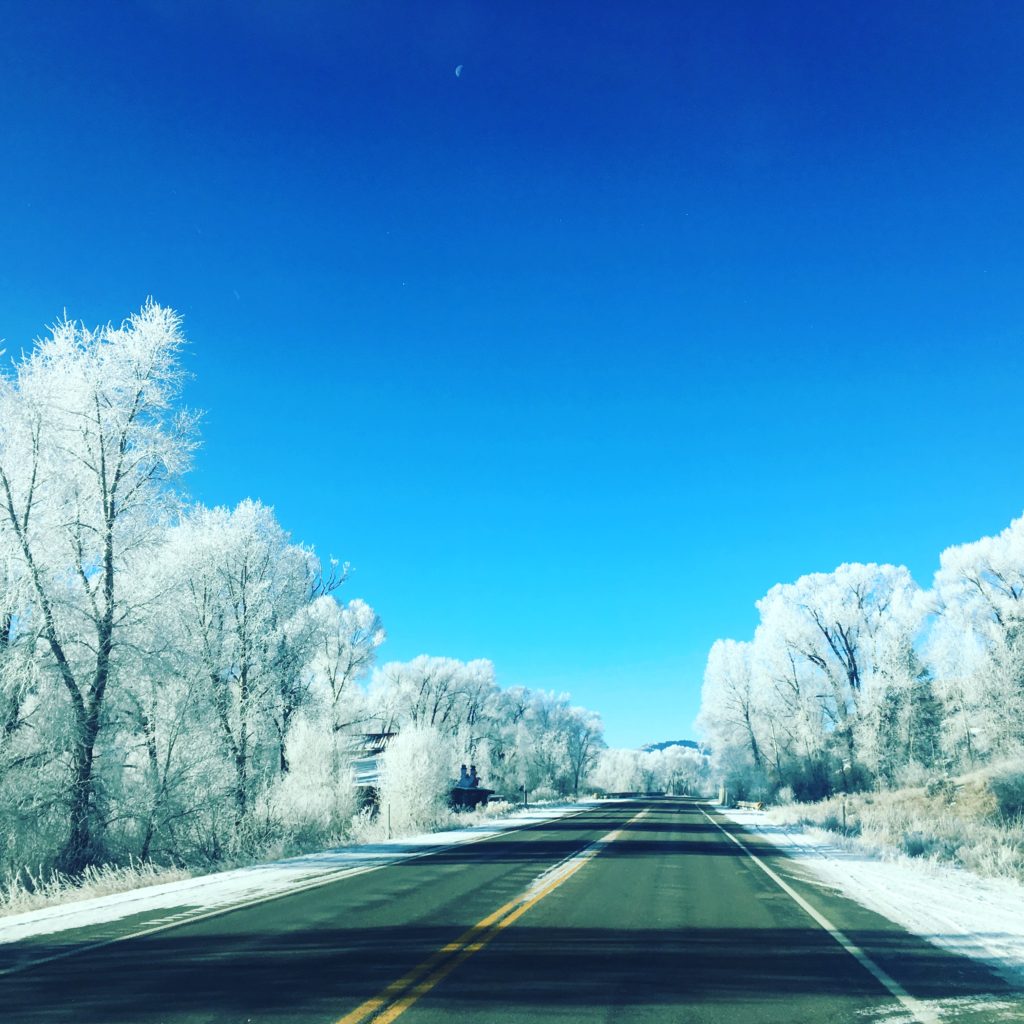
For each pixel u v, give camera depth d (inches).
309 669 1354.6
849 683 2126.0
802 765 2333.9
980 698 1711.4
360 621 1529.3
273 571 1157.7
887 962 323.6
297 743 1223.5
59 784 754.2
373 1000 251.8
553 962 311.6
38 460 778.8
